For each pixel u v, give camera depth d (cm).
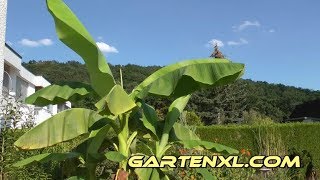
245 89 3816
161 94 522
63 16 506
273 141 1443
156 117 621
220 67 511
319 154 1516
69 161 624
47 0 508
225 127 1602
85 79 4441
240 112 3631
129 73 3841
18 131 902
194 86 539
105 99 499
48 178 893
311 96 5716
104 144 618
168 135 615
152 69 4003
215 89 3634
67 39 522
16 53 2106
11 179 842
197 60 537
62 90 620
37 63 4819
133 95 558
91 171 582
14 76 2188
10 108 907
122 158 526
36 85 2731
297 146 1525
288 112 5503
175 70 534
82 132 570
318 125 1523
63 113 571
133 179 588
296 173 1229
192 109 3628
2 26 1055
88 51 532
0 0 1048
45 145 554
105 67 551
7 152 843
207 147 591
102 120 580
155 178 552
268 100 5172
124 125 583
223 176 881
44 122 562
